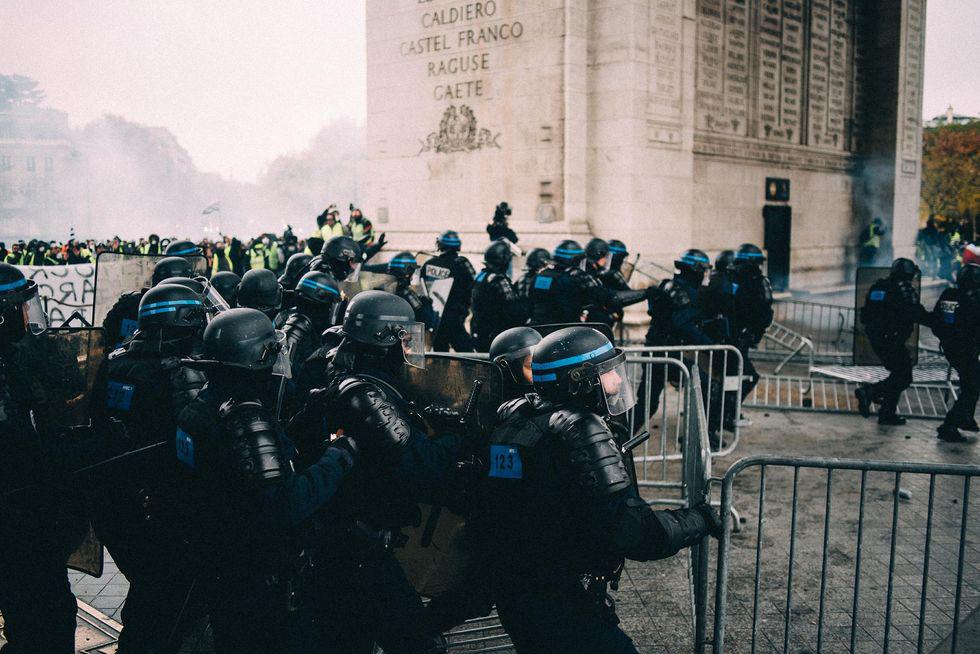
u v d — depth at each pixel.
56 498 3.32
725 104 16.23
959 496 6.37
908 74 21.39
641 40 13.59
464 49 14.83
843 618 4.40
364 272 7.02
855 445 7.88
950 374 9.68
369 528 3.06
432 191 15.52
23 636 3.31
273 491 2.68
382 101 16.14
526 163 14.20
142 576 3.37
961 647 4.05
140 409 3.43
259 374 2.88
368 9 16.17
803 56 18.56
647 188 13.87
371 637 3.14
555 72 13.74
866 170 21.58
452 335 9.35
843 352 12.84
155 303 3.50
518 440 2.74
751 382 8.40
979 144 60.00
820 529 5.66
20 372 3.34
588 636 2.72
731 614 4.45
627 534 2.62
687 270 7.35
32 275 9.07
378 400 2.94
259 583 2.84
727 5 16.05
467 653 3.88
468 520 3.08
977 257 7.89
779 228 18.11
